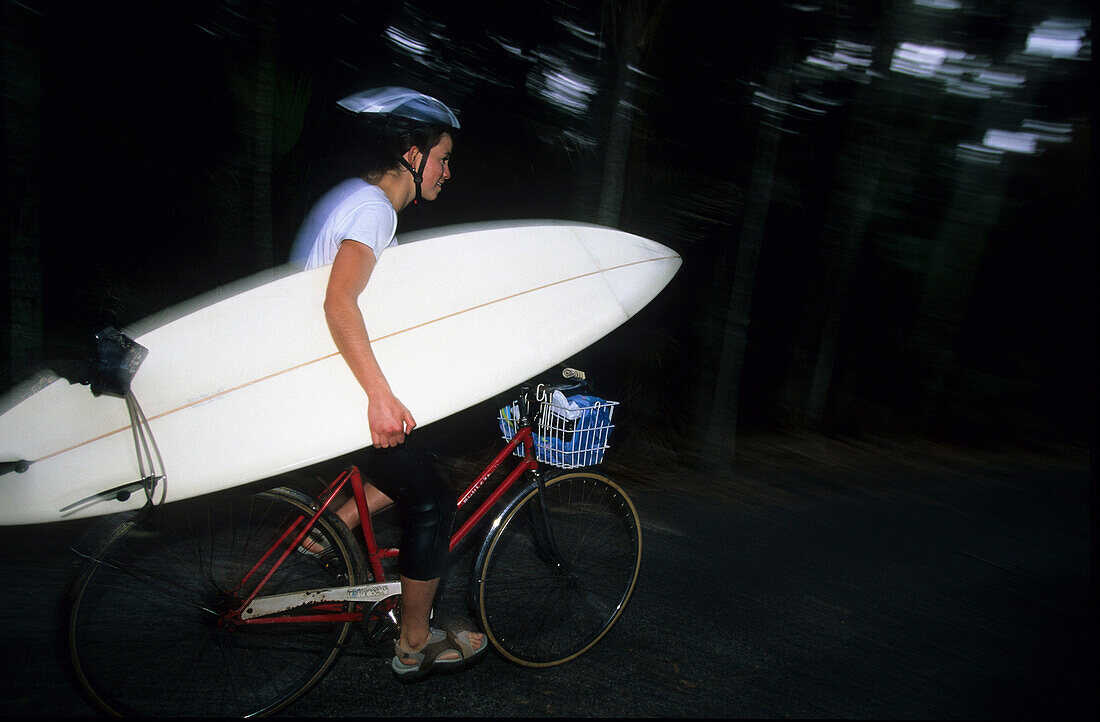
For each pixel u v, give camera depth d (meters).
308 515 2.23
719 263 6.38
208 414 2.23
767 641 3.03
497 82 5.35
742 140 6.22
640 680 2.63
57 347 4.50
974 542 4.68
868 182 6.91
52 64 4.73
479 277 2.80
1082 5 6.07
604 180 4.97
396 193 2.17
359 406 2.29
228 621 2.18
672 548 3.96
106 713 2.08
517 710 2.38
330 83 5.16
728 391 5.72
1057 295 9.84
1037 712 2.73
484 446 4.88
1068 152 8.70
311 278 2.21
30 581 2.94
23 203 3.44
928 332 8.56
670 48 5.70
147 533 2.13
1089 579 4.19
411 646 2.29
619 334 6.15
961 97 6.86
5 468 2.04
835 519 4.84
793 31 5.31
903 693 2.76
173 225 5.23
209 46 4.80
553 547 2.68
